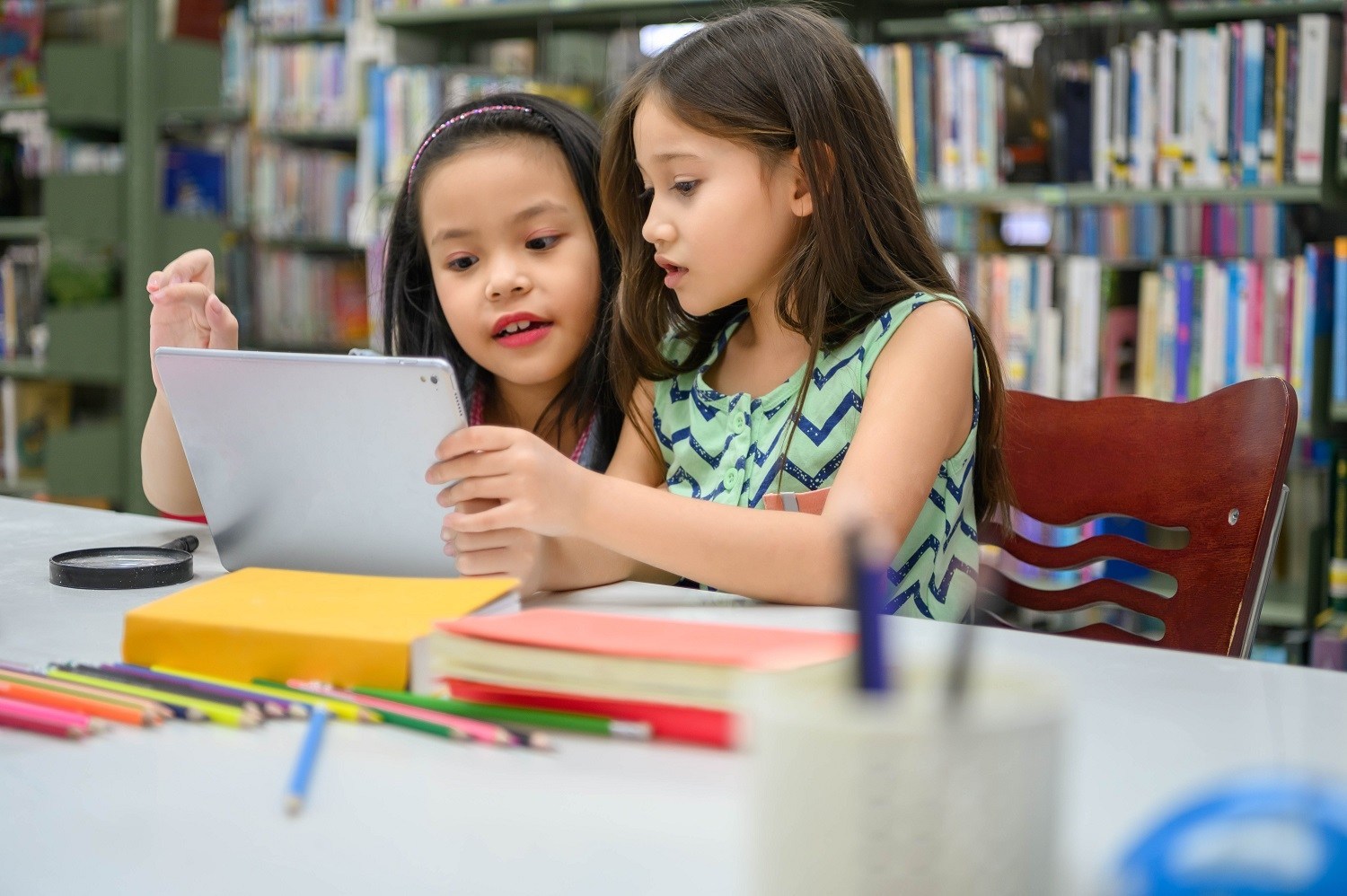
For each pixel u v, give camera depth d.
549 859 0.43
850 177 1.06
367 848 0.44
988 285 2.34
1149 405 1.16
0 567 0.94
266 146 3.44
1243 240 2.33
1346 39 2.07
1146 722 0.57
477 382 1.31
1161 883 0.25
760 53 1.04
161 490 1.13
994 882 0.30
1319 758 0.52
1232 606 1.06
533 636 0.57
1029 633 0.73
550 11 2.80
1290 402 1.07
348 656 0.61
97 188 3.22
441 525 0.84
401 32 3.04
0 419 3.48
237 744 0.54
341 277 3.38
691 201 1.03
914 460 0.94
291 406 0.82
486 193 1.17
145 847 0.44
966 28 2.51
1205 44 2.20
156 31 3.21
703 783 0.50
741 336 1.20
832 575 0.83
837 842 0.31
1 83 3.39
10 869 0.42
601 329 1.24
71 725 0.55
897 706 0.31
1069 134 2.33
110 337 3.24
